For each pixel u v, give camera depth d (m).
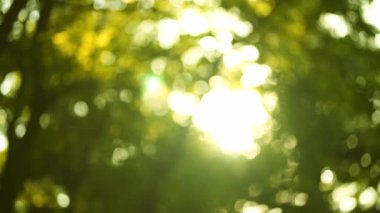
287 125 23.30
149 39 20.08
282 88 20.53
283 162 26.11
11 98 18.81
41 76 18.12
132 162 24.41
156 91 22.30
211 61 20.53
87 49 18.91
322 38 18.55
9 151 17.81
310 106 21.52
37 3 17.64
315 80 19.45
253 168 26.78
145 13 19.17
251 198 27.53
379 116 22.14
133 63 20.22
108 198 24.00
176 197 26.11
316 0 18.09
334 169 24.22
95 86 20.16
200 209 26.42
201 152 25.58
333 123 22.72
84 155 22.61
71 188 22.81
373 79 19.27
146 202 24.56
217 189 26.52
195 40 19.69
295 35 18.41
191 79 21.59
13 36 17.52
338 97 19.88
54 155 21.77
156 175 24.70
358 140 23.36
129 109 22.73
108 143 23.05
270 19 18.33
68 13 18.28
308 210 25.81
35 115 18.16
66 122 21.77
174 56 20.48
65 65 18.77
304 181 25.48
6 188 17.08
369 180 24.06
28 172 17.97
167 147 24.80
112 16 19.03
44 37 17.88
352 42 18.59
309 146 24.02
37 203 21.89
